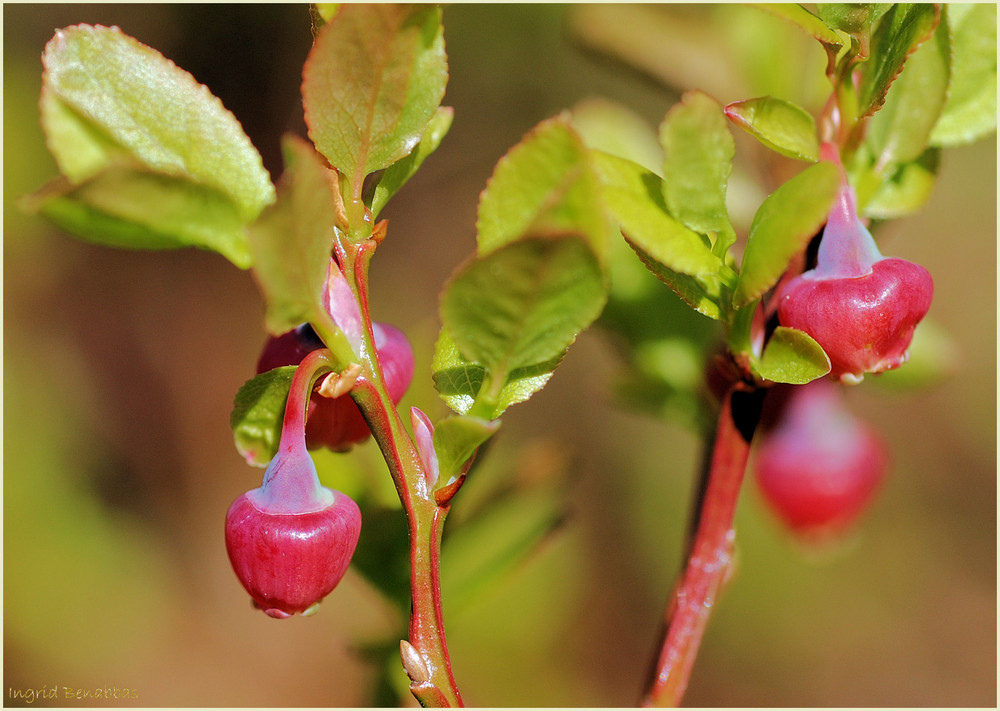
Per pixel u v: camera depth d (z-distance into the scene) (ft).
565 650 1.17
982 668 1.30
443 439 0.39
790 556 1.30
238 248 0.38
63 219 0.37
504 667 1.07
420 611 0.39
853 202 0.40
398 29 0.39
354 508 0.40
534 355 0.39
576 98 1.34
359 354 0.39
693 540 0.44
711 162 0.40
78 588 1.34
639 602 1.31
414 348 0.47
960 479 1.36
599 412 1.37
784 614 1.28
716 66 0.51
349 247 0.40
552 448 0.48
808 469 0.48
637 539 1.33
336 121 0.39
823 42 0.40
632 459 1.36
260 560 0.39
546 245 0.37
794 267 0.41
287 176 0.37
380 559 0.46
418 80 0.39
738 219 0.49
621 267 0.49
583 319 0.38
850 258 0.40
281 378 0.40
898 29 0.40
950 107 0.43
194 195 0.37
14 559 1.31
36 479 1.38
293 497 0.39
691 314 0.49
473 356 0.39
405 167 0.40
